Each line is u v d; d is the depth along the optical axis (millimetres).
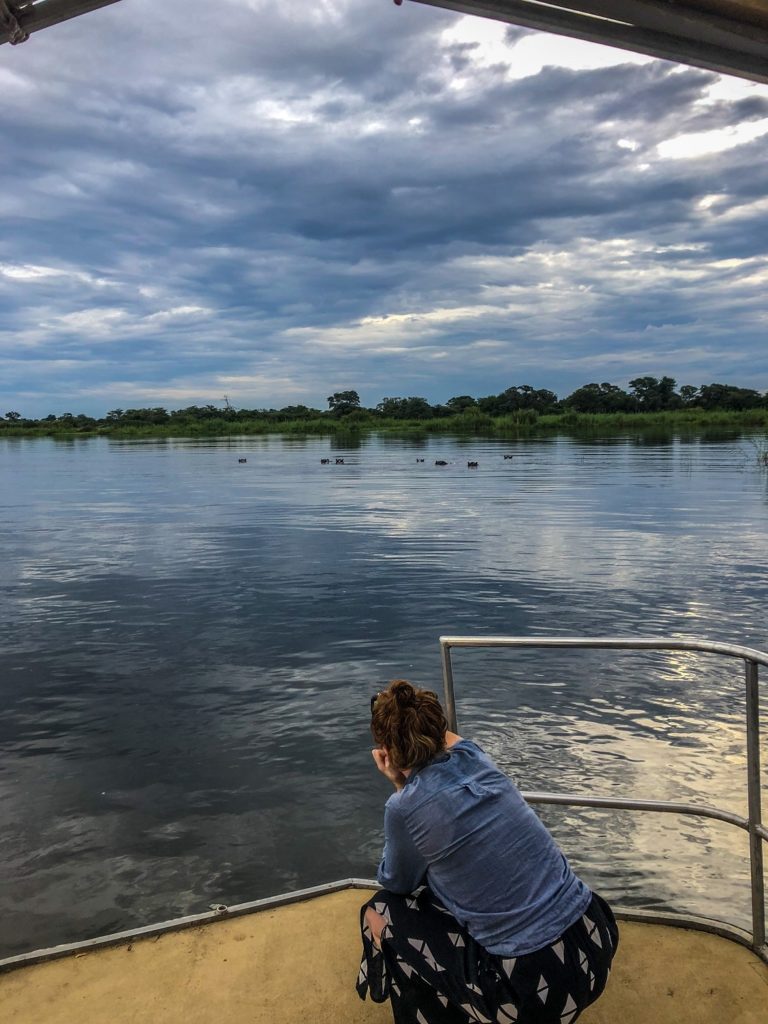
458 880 2043
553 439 70250
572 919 2004
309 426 105500
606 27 2193
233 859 4406
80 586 11961
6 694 7145
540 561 13703
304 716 6523
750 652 2600
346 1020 2422
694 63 2285
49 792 5227
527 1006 1942
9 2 2135
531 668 7676
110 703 6887
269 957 2729
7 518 20641
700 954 2709
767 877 4090
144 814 4914
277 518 20156
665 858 4320
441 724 2195
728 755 5641
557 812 4848
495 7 2170
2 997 2549
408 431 98688
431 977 2086
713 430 82062
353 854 4445
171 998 2531
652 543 15438
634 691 6977
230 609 10375
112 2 2148
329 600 10852
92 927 3826
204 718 6508
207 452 57844
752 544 15180
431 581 12109
